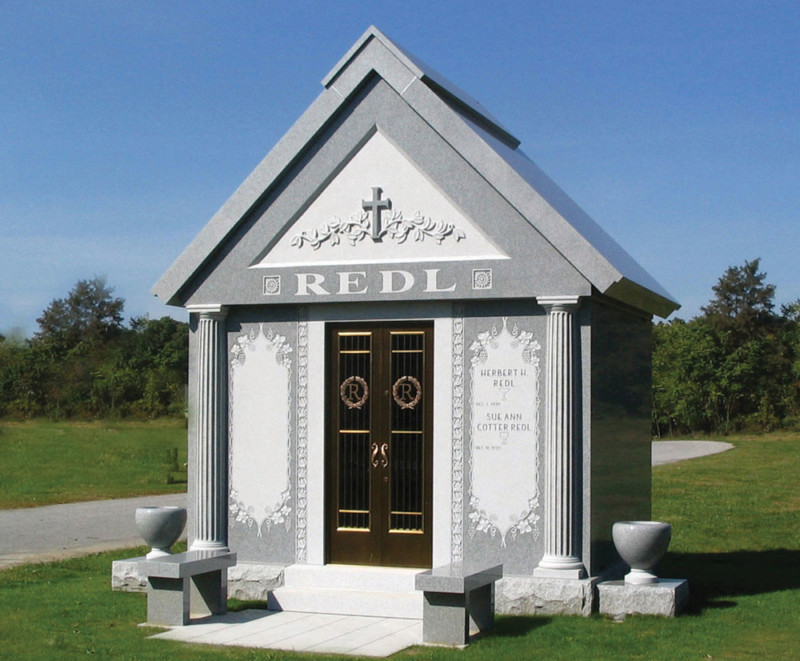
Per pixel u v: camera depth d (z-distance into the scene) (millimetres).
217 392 12398
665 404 57875
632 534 10859
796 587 13086
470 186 11438
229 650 9594
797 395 57750
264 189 12117
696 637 9922
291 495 12203
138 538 18094
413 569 11711
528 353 11312
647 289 12234
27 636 10133
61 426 39031
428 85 11906
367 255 11898
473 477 11453
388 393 11938
